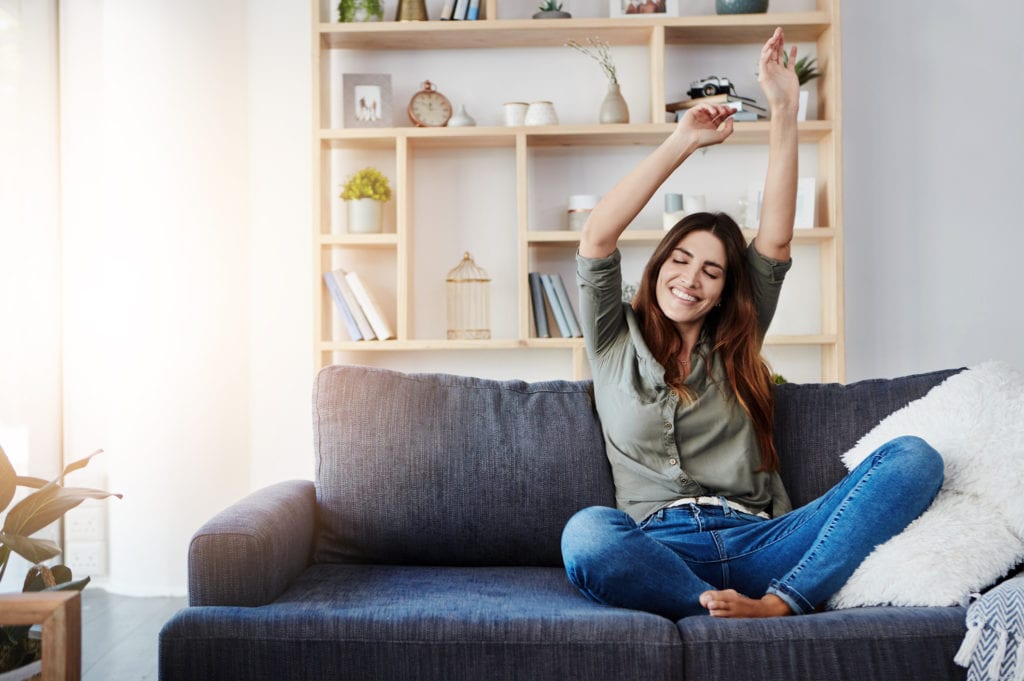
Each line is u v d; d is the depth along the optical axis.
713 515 1.92
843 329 3.49
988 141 3.74
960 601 1.61
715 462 2.00
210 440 3.55
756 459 2.02
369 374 2.14
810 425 2.12
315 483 2.13
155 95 3.47
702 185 3.74
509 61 3.77
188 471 3.51
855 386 2.18
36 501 1.84
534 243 3.65
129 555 3.51
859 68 3.73
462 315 3.75
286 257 3.77
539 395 2.17
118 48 3.48
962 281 3.75
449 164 3.79
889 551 1.68
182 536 3.50
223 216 3.59
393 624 1.57
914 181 3.74
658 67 3.51
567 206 3.76
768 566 1.79
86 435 3.68
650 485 2.00
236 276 3.64
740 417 2.03
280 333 3.77
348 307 3.56
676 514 1.92
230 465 3.61
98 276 3.69
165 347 3.48
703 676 1.52
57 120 3.59
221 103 3.57
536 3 3.71
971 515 1.73
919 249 3.75
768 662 1.51
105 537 3.63
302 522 1.96
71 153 3.68
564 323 3.56
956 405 1.93
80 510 3.62
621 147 3.75
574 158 3.76
